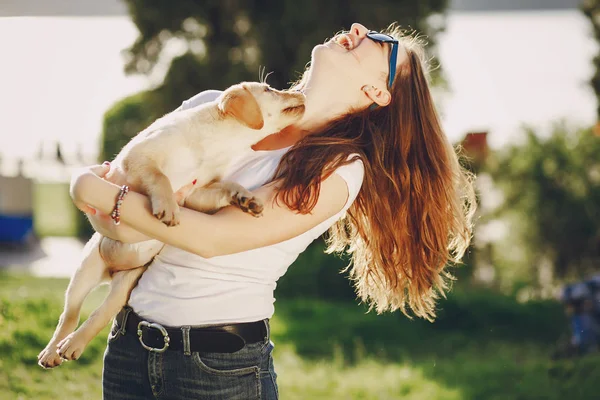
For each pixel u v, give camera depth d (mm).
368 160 3154
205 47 15773
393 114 3299
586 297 9812
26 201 17594
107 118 17578
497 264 14188
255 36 15273
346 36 3299
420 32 15258
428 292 3531
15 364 5742
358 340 9797
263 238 2691
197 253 2596
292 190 2746
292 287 12812
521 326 11383
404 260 3398
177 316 2670
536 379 7754
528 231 14086
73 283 3055
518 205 14141
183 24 15711
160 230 2549
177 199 2836
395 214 3295
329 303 12125
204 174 2891
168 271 2730
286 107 3043
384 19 15133
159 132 2820
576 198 13945
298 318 10828
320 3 15031
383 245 3334
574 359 8742
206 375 2664
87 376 5941
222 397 2682
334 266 12938
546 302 12086
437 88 15914
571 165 13938
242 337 2701
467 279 13648
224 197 2746
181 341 2656
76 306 3057
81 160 17750
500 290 13219
